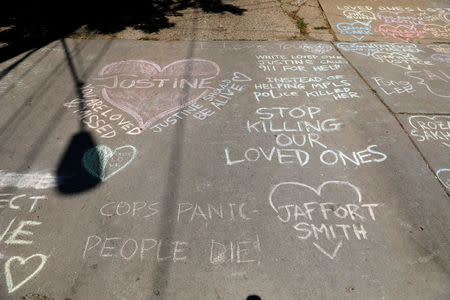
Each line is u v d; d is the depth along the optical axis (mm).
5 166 3025
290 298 2105
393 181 2920
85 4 6801
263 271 2256
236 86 4270
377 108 3865
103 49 5156
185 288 2158
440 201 2742
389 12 6520
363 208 2684
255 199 2760
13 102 3912
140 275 2227
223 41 5457
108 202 2715
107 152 3203
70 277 2209
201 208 2680
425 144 3334
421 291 2150
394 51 5188
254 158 3166
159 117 3705
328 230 2521
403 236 2477
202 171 3014
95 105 3883
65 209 2652
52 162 3084
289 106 3898
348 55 5062
